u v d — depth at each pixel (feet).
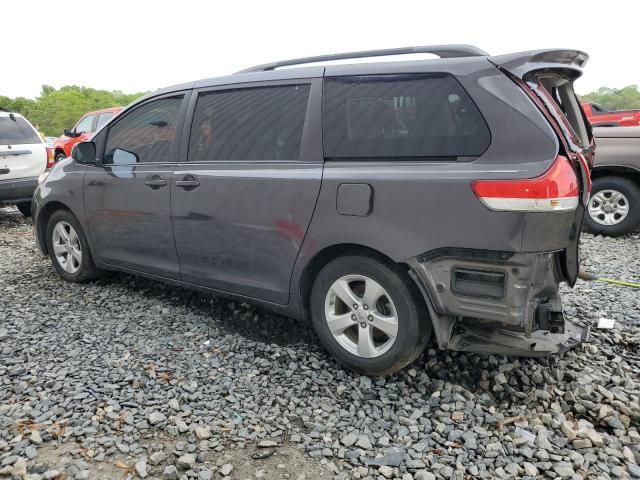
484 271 8.41
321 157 10.12
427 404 9.23
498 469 7.57
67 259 15.89
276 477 7.41
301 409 9.06
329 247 10.00
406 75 9.50
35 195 16.34
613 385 9.89
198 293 14.71
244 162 11.20
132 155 13.56
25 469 7.37
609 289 15.25
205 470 7.45
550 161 8.04
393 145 9.37
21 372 10.13
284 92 10.96
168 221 12.54
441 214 8.58
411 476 7.41
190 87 12.64
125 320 12.87
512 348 9.21
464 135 8.73
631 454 7.90
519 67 8.63
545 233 8.04
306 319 10.98
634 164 20.98
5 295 14.76
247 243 11.10
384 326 9.61
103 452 7.80
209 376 10.11
